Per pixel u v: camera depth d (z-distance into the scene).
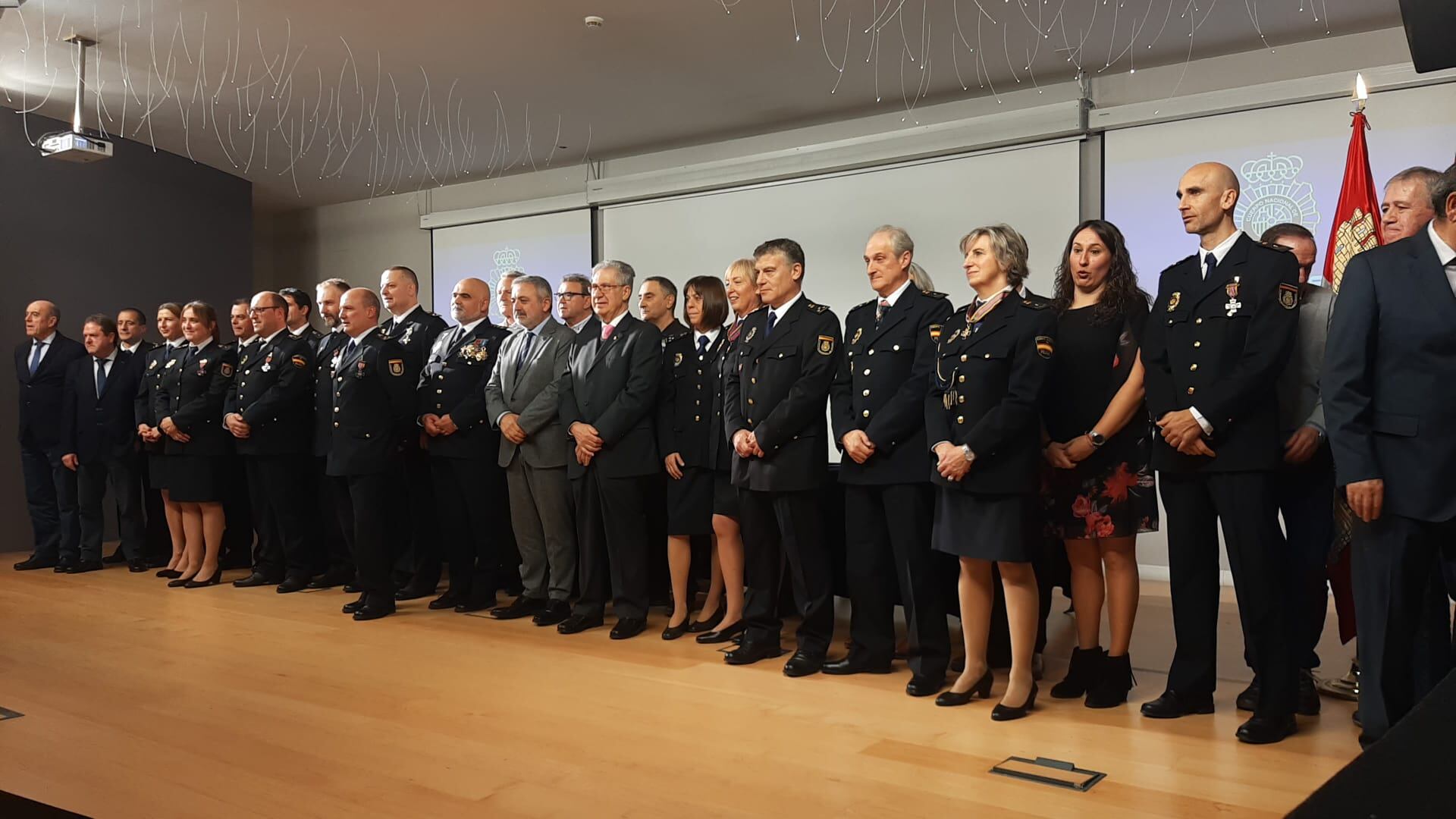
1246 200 5.77
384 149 8.28
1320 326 2.93
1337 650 3.79
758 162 7.48
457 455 4.60
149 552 6.28
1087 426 3.07
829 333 3.54
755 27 5.88
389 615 4.59
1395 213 3.03
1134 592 3.06
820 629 3.51
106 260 8.06
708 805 2.27
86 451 6.02
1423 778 1.11
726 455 3.97
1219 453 2.72
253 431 5.15
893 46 6.03
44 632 4.25
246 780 2.46
